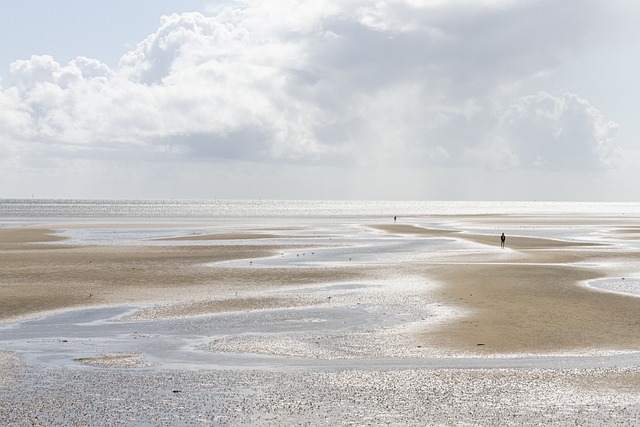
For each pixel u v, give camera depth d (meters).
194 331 34.81
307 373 26.17
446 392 23.59
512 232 124.75
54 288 49.97
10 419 20.34
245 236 109.00
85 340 32.69
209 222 170.88
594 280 53.00
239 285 51.56
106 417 20.59
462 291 46.91
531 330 34.53
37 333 34.53
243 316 38.94
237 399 22.53
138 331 34.94
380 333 34.06
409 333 34.03
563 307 40.62
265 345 31.42
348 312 39.94
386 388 24.06
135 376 25.50
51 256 73.38
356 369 26.91
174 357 29.00
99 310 41.22
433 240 100.38
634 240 101.56
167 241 97.25
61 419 20.39
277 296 46.06
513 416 21.05
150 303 43.69
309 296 45.94
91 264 65.44
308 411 21.34
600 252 78.50
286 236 109.44
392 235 113.00
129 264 65.56
